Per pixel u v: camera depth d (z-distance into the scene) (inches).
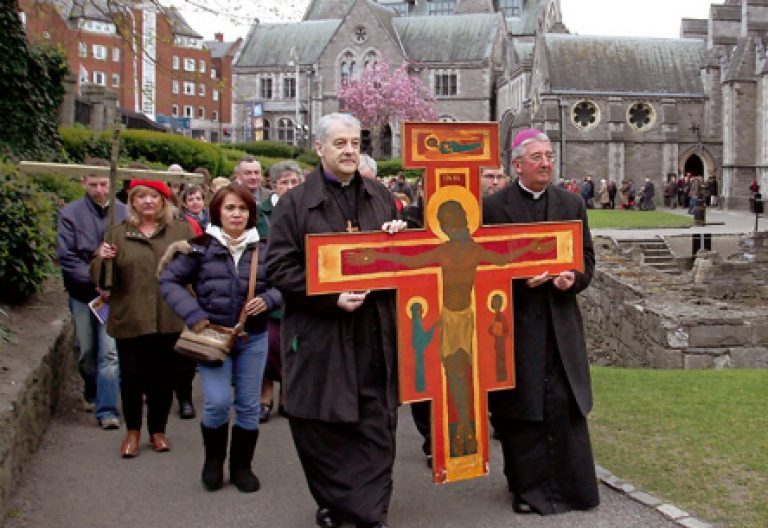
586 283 230.5
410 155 213.0
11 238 371.9
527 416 222.2
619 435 289.3
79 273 315.6
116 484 253.1
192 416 334.6
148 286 285.6
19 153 653.9
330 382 205.3
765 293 969.5
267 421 329.7
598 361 609.9
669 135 2433.6
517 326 226.1
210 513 230.5
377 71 3280.0
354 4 3405.5
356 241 206.1
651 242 1142.3
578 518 221.6
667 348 468.4
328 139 212.1
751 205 1968.5
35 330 340.8
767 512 221.6
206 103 4311.0
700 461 261.1
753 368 452.1
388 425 210.2
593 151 2433.6
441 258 215.0
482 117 3398.1
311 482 213.0
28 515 225.5
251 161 381.4
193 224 389.4
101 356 312.2
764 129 2142.0
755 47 2287.2
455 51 3420.3
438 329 215.5
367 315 211.2
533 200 236.4
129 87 834.2
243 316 243.8
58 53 721.0
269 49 3629.4
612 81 2456.9
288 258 210.7
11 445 227.6
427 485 252.5
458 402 218.1
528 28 4060.0
